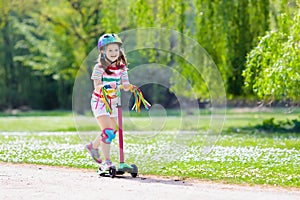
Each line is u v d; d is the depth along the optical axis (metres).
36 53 44.47
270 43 14.17
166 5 19.66
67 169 10.51
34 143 15.38
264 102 17.88
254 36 18.72
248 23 18.83
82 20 32.91
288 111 17.39
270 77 14.02
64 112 41.97
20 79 46.91
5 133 20.23
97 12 32.84
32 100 47.22
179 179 9.37
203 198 7.49
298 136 17.97
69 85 46.81
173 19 19.69
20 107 47.03
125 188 8.30
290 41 13.66
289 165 10.92
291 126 20.28
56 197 7.56
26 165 11.04
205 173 9.90
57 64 35.75
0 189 8.18
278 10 18.09
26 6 31.62
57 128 23.45
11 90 46.69
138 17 19.91
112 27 22.38
